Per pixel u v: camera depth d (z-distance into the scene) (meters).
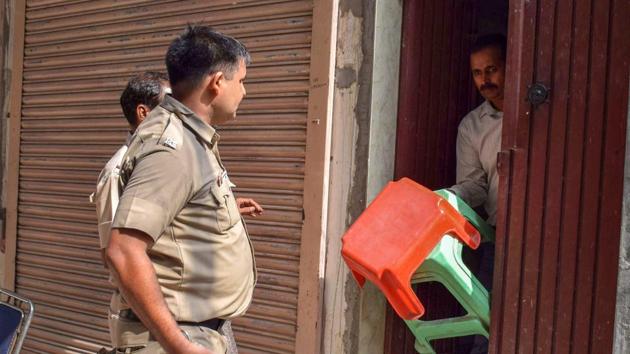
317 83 3.14
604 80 2.49
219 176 2.28
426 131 3.27
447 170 3.41
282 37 3.27
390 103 3.14
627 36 2.45
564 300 2.57
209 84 2.29
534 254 2.63
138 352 2.28
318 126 3.14
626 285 2.44
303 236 3.18
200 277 2.24
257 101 3.34
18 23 4.28
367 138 3.07
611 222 2.48
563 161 2.57
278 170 3.28
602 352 2.51
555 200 2.59
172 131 2.20
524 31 2.64
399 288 2.61
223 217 2.27
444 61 3.33
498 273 2.70
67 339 4.06
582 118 2.54
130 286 2.02
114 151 3.88
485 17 3.70
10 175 4.33
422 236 2.63
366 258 2.64
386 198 2.75
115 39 3.87
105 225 2.71
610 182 2.48
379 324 3.13
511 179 2.68
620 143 2.46
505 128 2.68
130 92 3.01
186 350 2.02
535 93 2.61
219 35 2.34
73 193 4.06
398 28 3.16
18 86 4.29
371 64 3.05
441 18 3.30
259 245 3.32
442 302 3.33
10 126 4.33
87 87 4.00
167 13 3.66
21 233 4.31
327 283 3.15
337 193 3.13
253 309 3.34
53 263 4.14
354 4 3.08
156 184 2.09
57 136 4.12
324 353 3.16
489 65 3.05
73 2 4.04
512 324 2.67
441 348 3.35
